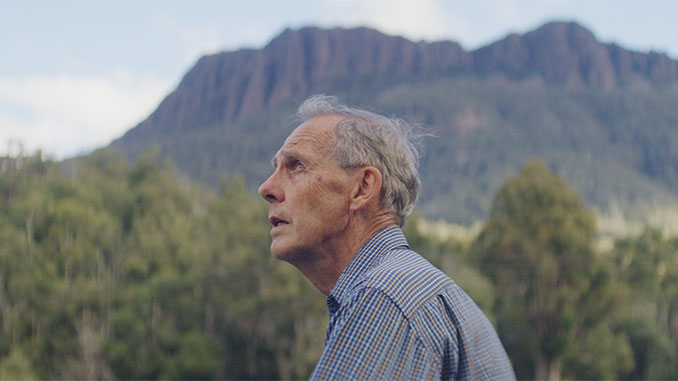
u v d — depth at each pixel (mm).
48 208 64750
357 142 1409
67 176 91938
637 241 60281
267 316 49844
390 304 1139
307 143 1433
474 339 1198
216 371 49875
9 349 47125
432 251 50969
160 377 46750
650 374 44625
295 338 48688
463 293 1271
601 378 42438
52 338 48781
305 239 1396
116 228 69688
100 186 90688
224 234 60875
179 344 48906
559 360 42625
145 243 65562
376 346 1100
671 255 58656
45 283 52281
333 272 1431
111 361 47312
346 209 1398
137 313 50500
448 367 1144
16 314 48938
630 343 45750
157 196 91750
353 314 1134
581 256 43875
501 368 1254
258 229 58375
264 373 49906
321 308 48781
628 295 44531
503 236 45969
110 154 110375
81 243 60594
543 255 43625
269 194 1445
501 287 44562
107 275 59938
